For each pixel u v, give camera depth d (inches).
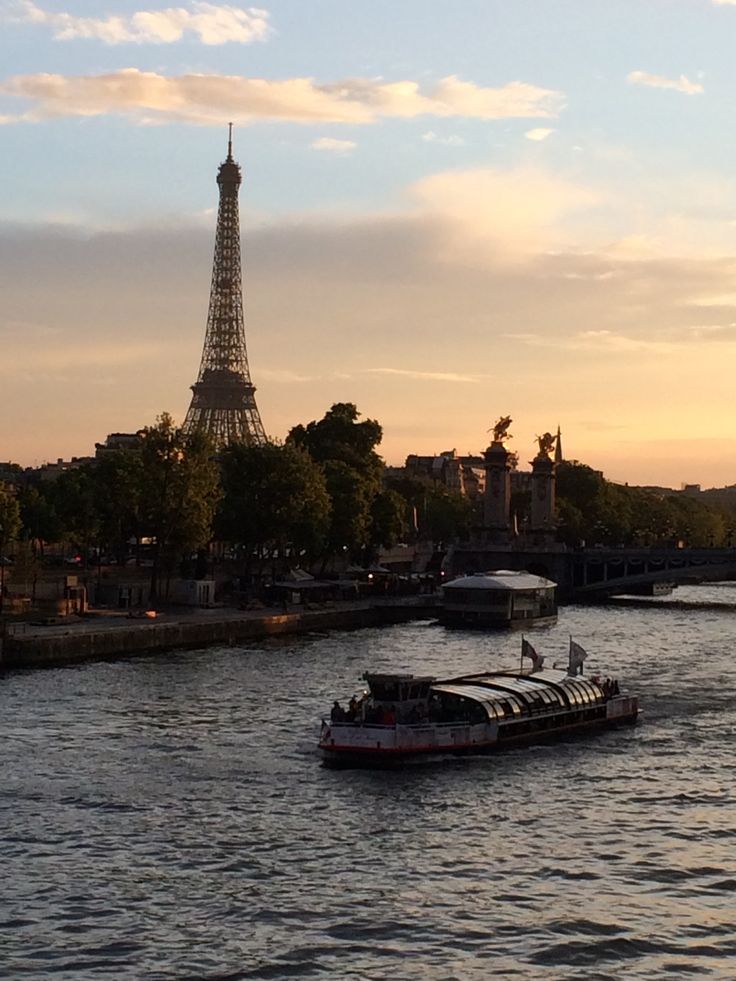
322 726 4151.1
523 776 3941.9
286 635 7800.2
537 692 4520.2
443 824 3410.4
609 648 7253.9
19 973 2452.0
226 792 3671.3
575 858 3127.5
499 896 2866.6
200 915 2741.1
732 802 3636.8
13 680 5438.0
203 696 5108.3
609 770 4018.2
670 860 3115.2
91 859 3068.4
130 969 2476.6
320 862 3085.6
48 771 3826.3
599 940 2625.5
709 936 2655.0
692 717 4896.7
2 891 2849.4
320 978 2448.3
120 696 5068.9
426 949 2578.7
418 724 4173.2
